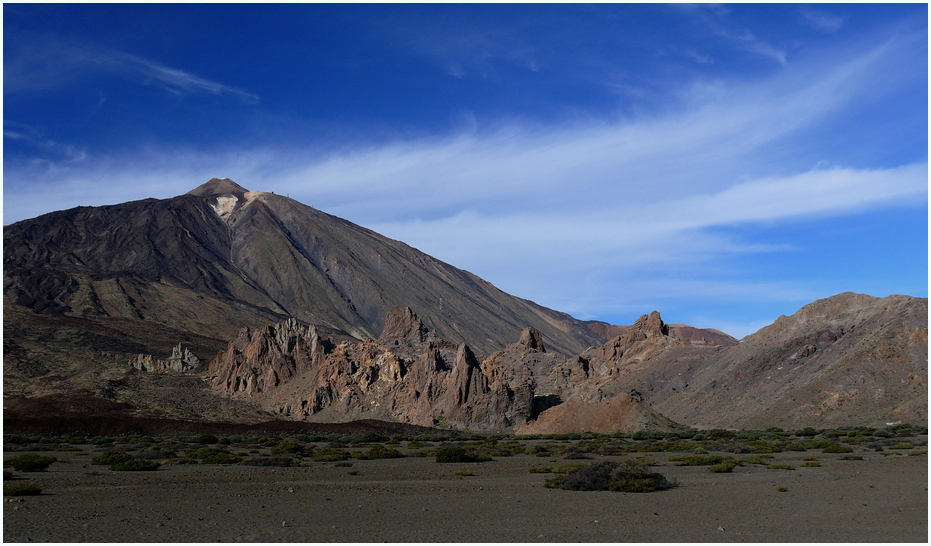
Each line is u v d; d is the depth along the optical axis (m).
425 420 146.62
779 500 37.81
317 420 159.25
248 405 173.88
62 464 62.84
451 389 150.12
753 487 44.12
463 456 67.56
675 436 107.25
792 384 138.62
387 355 174.50
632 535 27.42
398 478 52.28
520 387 150.25
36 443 97.62
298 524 30.38
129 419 134.25
